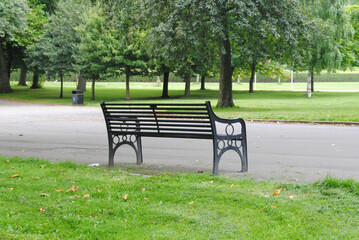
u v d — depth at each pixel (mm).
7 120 18125
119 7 23188
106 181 5855
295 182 6078
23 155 9031
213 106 27281
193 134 6891
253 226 3854
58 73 39875
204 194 4941
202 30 22000
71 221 4105
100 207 4539
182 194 4996
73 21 39406
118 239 3625
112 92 51156
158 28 20797
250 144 10422
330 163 7750
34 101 36625
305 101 32781
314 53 36906
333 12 35469
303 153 8969
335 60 37094
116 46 35531
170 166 7566
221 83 25859
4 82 48094
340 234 3590
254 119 17281
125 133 7664
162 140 11273
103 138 11883
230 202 4652
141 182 5773
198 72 42812
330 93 46969
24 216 4277
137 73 39594
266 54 24094
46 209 4500
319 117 16969
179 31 20109
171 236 3631
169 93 49406
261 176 6594
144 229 3850
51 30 40094
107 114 7828
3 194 5109
